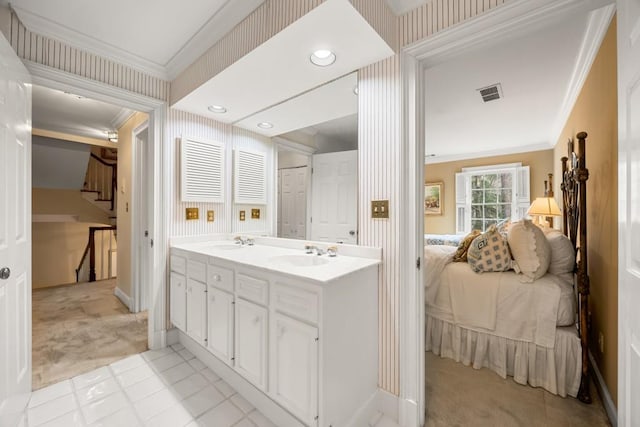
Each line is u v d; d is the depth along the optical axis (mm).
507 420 1490
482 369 1955
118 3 1569
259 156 2496
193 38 1876
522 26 1206
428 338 2205
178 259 2205
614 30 1606
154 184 2248
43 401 1607
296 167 2219
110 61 2010
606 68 1749
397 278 1497
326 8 1218
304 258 1814
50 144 4414
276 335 1396
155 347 2236
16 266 1417
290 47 1489
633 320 885
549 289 1780
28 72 1581
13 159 1389
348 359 1352
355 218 1800
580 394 1630
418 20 1444
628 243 917
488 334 1941
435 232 5543
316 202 2059
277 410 1456
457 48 1366
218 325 1771
